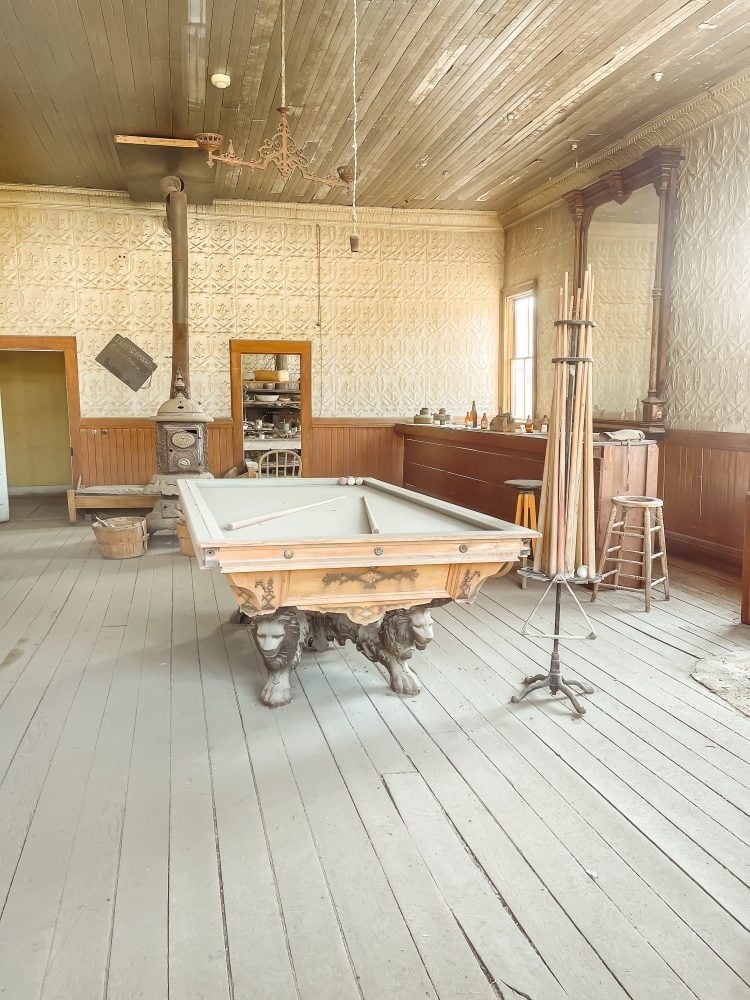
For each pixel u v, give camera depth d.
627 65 5.71
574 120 6.86
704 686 3.70
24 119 6.77
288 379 10.28
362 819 2.52
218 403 10.05
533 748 3.04
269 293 10.03
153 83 5.98
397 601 3.29
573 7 4.82
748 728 3.23
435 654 4.20
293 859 2.30
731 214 6.29
